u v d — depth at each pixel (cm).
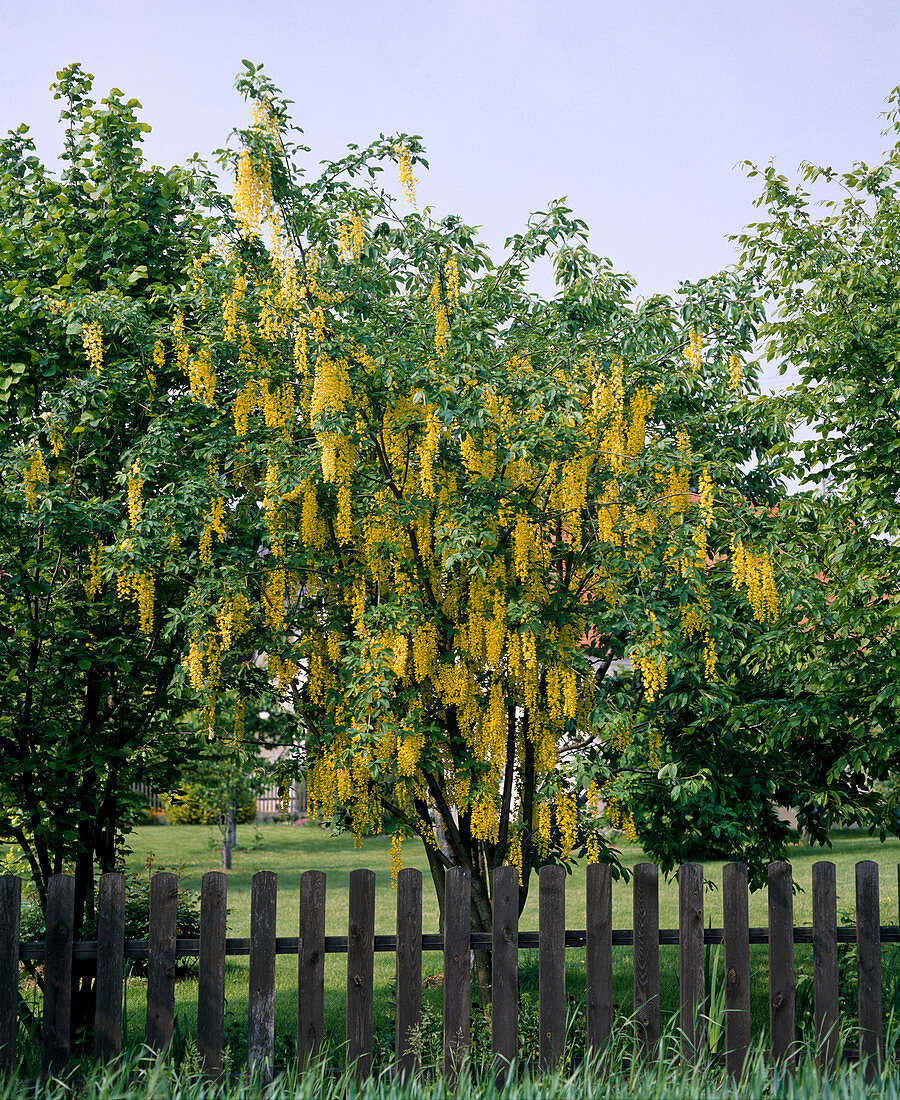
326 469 626
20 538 696
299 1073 472
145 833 2527
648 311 697
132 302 693
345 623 693
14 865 852
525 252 752
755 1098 441
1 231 742
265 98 684
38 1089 454
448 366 630
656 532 665
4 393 687
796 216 775
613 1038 493
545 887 498
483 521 644
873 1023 501
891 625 695
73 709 753
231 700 742
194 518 666
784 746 740
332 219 734
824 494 782
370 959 489
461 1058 486
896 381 709
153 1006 480
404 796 709
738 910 502
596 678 738
